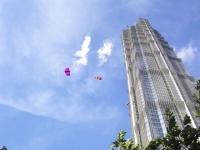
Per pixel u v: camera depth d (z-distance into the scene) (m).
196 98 31.28
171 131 26.97
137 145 26.56
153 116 166.38
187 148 26.19
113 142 26.59
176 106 178.38
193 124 158.12
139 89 195.75
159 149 26.56
